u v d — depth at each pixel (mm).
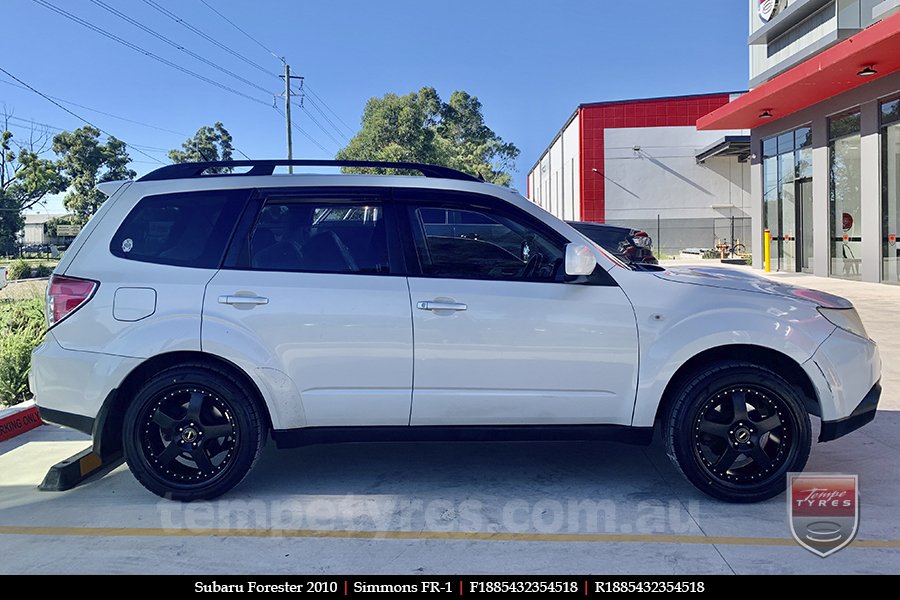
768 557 3646
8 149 55219
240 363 4238
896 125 15148
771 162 21203
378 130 53594
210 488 4363
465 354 4293
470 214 4512
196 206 4512
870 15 15648
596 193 35281
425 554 3725
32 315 10484
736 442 4234
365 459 5266
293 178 4566
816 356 4227
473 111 73625
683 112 34625
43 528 4094
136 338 4258
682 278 4586
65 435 6125
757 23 20250
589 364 4305
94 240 4457
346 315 4273
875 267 15914
